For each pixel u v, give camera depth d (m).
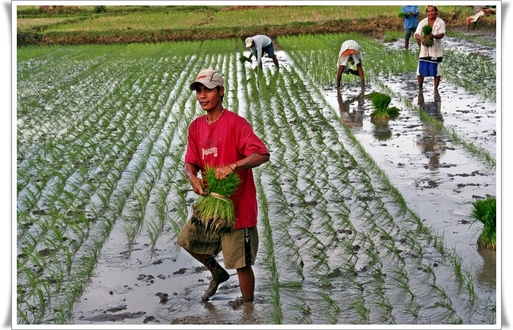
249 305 5.11
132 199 7.77
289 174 8.41
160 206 7.41
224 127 4.88
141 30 27.44
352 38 23.48
